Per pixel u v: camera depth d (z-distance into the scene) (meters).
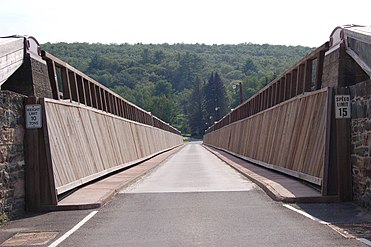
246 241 8.09
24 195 11.75
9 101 10.90
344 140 12.02
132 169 26.11
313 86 17.77
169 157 44.91
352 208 11.10
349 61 12.99
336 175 12.27
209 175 21.80
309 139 14.95
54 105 13.73
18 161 11.39
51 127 12.88
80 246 8.11
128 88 184.75
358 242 7.67
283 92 22.03
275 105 23.09
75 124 16.12
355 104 11.66
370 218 9.80
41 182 11.99
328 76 14.21
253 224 9.55
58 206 11.90
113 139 23.78
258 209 11.38
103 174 19.02
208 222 9.95
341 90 12.16
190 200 13.24
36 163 11.85
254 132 30.33
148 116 46.38
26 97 11.92
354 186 11.82
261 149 26.42
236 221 9.95
